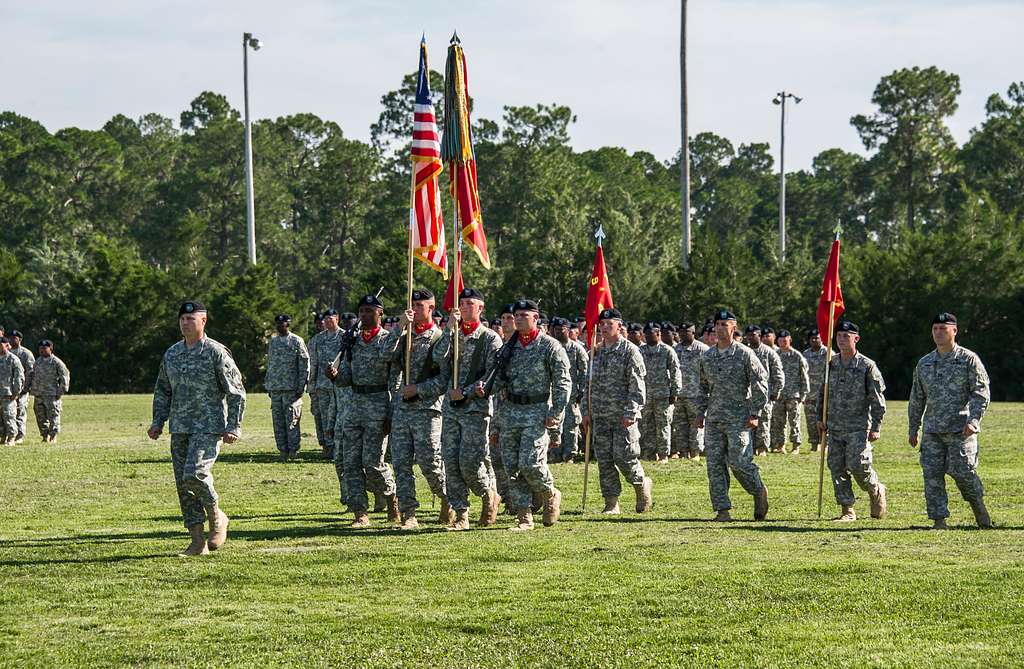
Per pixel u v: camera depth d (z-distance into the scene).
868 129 94.19
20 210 91.25
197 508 12.04
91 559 11.74
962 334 56.16
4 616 9.56
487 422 13.59
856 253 65.81
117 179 100.81
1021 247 59.81
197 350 11.94
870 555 11.53
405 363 13.70
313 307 81.75
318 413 23.52
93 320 67.75
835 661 8.02
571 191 91.12
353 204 95.94
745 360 14.47
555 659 8.20
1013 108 93.12
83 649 8.62
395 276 66.81
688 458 23.80
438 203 14.57
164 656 8.42
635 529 13.55
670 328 24.61
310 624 9.16
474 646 8.53
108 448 26.17
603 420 15.49
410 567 11.14
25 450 25.62
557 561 11.35
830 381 14.75
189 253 82.25
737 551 11.81
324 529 13.69
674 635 8.70
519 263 73.38
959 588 9.95
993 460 21.89
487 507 13.92
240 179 96.56
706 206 125.81
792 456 24.45
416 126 14.59
